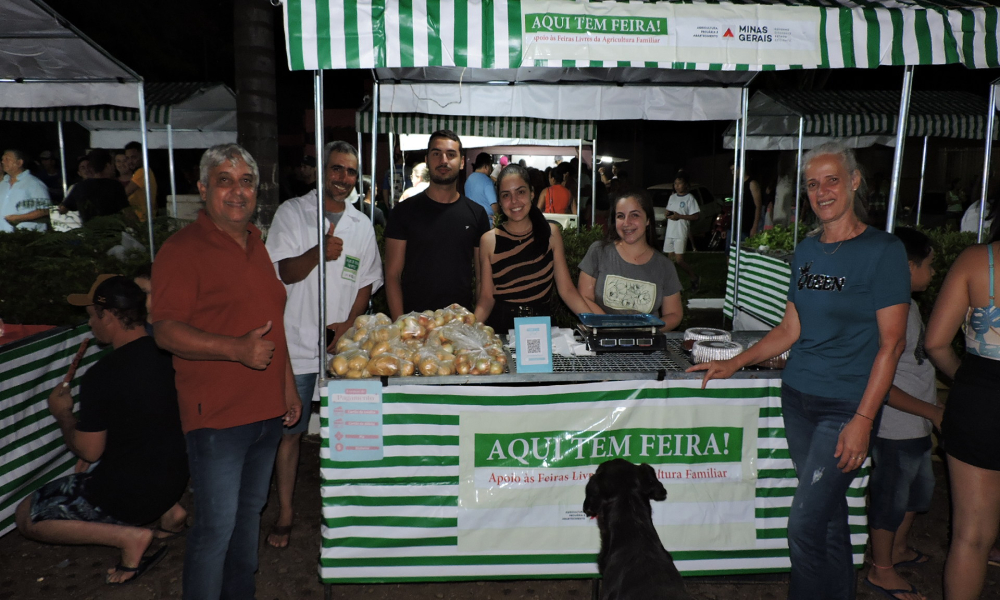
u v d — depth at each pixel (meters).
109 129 9.89
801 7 2.96
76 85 5.54
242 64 5.94
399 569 3.00
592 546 3.02
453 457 2.95
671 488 3.04
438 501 2.96
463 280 4.14
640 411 2.99
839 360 2.59
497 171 11.09
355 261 3.70
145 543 3.33
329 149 3.58
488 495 2.97
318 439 5.24
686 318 6.93
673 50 2.89
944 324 2.60
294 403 3.03
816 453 2.65
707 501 3.05
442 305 4.10
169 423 3.32
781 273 6.65
